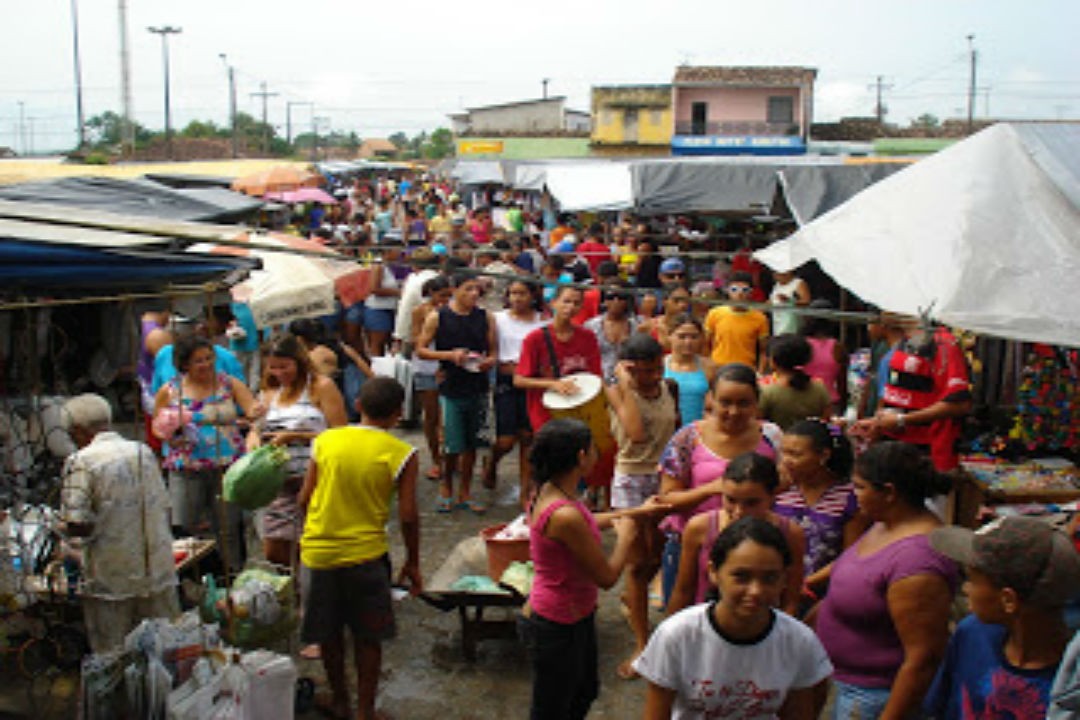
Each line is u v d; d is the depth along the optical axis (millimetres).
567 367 6629
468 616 5609
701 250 14852
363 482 4488
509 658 5391
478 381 7527
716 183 13734
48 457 4773
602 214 19906
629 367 5363
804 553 3902
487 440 7672
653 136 52188
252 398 6211
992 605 2715
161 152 48969
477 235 21188
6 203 5598
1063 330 5316
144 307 5461
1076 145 6594
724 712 2945
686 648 2922
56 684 4789
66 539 4664
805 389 5559
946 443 5652
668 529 4730
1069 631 2730
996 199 6191
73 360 6402
